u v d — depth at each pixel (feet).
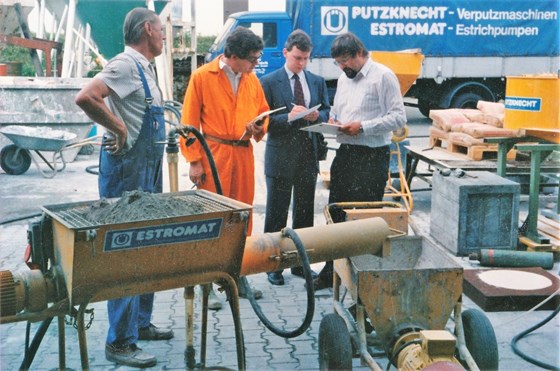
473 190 19.38
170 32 42.01
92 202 10.32
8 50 51.39
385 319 10.92
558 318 15.29
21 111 33.60
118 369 12.50
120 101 11.90
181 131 12.34
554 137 19.69
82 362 9.10
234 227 9.58
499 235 19.71
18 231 22.44
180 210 9.52
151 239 8.98
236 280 9.99
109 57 45.91
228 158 15.34
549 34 47.29
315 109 15.56
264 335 14.30
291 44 16.66
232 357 13.20
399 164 25.13
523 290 15.90
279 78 16.88
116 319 12.45
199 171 15.26
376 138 16.10
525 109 19.88
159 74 41.68
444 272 10.86
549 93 19.56
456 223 19.65
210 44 53.31
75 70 43.24
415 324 10.95
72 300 8.91
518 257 18.26
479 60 47.47
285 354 13.38
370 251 11.68
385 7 46.62
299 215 17.44
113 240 8.71
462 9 46.65
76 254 8.58
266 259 10.82
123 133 11.62
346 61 15.98
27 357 10.29
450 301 10.98
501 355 13.37
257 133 15.42
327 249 11.24
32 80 34.81
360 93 16.15
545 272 17.40
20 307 9.25
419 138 39.34
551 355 13.28
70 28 38.65
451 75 47.57
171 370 12.48
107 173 12.17
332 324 11.35
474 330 11.30
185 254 9.37
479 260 18.56
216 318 15.20
